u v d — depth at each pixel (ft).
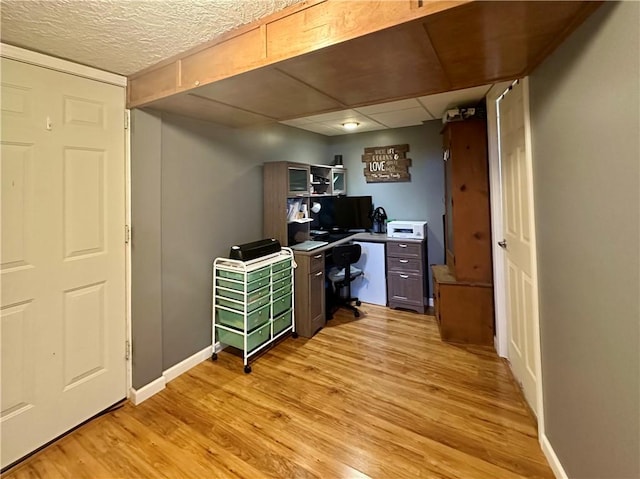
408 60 4.52
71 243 5.86
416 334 10.16
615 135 3.05
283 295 9.67
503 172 7.63
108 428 6.02
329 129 13.47
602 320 3.45
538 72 4.82
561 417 4.62
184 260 7.99
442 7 3.32
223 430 5.95
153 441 5.68
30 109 5.24
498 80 5.41
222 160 9.07
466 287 9.31
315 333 10.35
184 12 4.36
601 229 3.38
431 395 6.95
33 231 5.35
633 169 2.83
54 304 5.66
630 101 2.82
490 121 8.29
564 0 3.12
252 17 4.59
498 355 8.64
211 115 7.45
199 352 8.47
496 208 8.38
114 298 6.56
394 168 13.55
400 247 12.27
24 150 5.20
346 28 3.95
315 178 12.98
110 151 6.36
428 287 12.94
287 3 4.29
